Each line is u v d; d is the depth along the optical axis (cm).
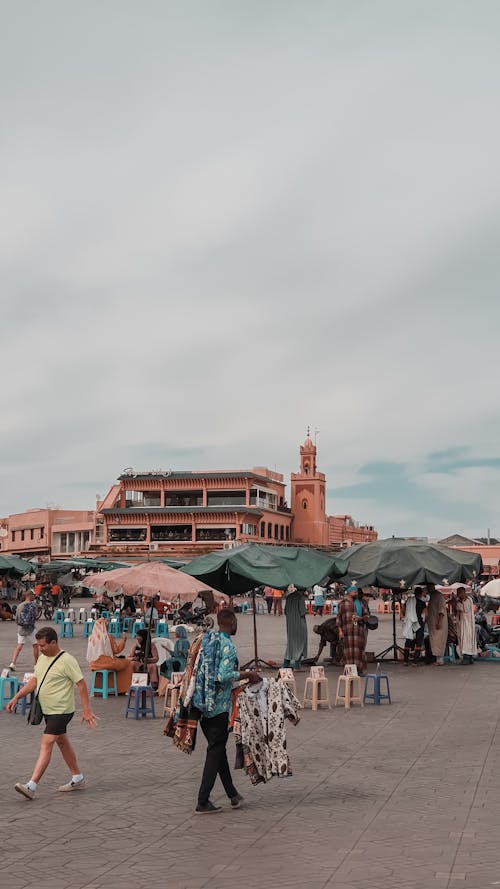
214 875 674
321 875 670
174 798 928
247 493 9862
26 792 912
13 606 5484
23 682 1608
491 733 1327
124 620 3541
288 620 2189
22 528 11744
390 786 979
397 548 2272
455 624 2388
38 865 702
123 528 9888
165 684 1788
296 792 952
